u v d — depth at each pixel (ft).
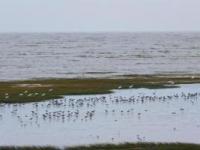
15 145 177.27
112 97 286.25
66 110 246.27
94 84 345.10
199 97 289.74
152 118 229.04
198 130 204.74
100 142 182.19
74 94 296.51
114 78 398.01
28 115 234.58
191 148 165.17
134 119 226.79
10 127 210.59
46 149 165.37
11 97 279.08
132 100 275.59
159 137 191.11
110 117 230.89
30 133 199.21
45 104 262.67
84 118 228.02
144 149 163.32
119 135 194.49
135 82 358.43
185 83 359.25
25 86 331.77
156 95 295.89
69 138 189.67
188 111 247.09
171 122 220.23
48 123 218.18
